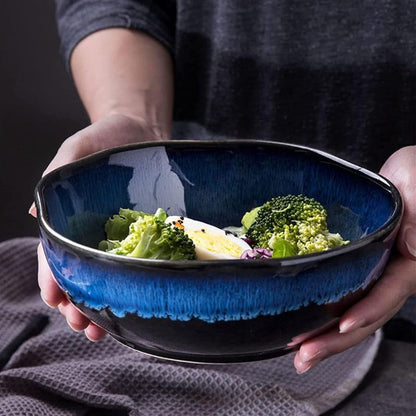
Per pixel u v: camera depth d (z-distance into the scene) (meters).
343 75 1.62
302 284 0.86
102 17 1.69
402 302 1.11
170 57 1.75
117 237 1.13
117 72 1.64
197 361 0.95
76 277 0.90
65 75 2.96
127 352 1.45
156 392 1.34
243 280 0.84
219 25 1.68
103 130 1.35
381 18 1.56
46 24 2.91
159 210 1.10
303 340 0.96
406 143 1.65
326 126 1.68
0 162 3.04
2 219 3.01
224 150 1.22
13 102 3.00
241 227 1.22
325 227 1.11
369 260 0.90
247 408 1.30
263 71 1.68
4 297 1.58
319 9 1.59
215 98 1.74
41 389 1.32
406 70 1.59
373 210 1.12
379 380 1.41
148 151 1.19
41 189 1.03
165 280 0.85
